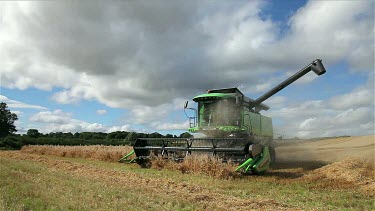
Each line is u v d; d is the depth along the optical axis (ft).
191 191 30.42
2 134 226.99
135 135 164.14
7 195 23.65
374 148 92.99
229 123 51.75
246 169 40.68
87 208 21.03
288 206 25.25
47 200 22.94
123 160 60.39
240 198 27.89
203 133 53.52
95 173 41.39
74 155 82.79
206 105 53.67
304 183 36.47
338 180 38.63
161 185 32.58
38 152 95.20
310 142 147.64
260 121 58.49
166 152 51.78
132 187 29.99
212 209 22.95
